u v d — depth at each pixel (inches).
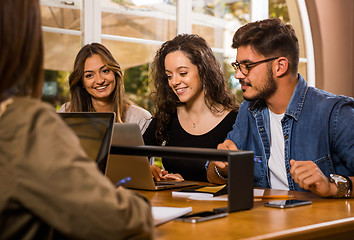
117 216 29.0
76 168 28.4
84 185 28.3
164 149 55.7
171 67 92.0
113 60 105.4
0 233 28.2
